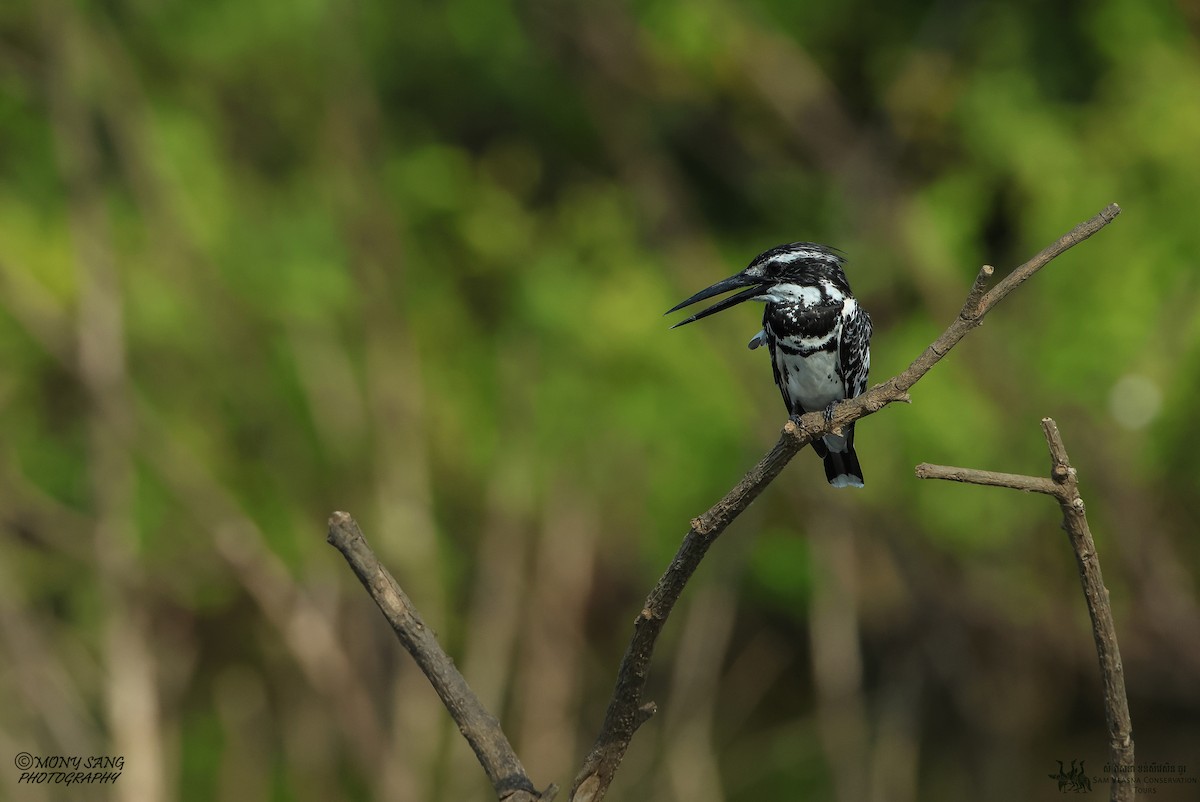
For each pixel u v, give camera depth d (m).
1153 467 12.95
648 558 13.69
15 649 11.08
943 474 3.21
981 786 12.84
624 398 13.94
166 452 12.30
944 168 15.12
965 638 13.05
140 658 11.20
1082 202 13.59
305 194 14.88
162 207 13.84
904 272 14.09
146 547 13.27
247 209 14.77
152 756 10.76
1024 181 13.94
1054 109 14.54
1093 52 15.03
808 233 15.48
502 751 3.33
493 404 14.84
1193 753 12.66
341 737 12.66
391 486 12.80
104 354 12.05
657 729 12.51
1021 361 13.23
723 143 15.95
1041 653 13.05
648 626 3.46
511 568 12.34
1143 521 12.61
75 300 13.46
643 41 14.84
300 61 14.81
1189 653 12.41
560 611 12.14
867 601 13.59
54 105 13.00
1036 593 13.02
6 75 14.04
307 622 11.90
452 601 13.84
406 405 13.38
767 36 15.14
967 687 13.02
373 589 3.36
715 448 13.63
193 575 13.38
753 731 14.80
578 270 14.96
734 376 13.72
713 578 12.64
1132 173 13.70
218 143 15.09
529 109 16.39
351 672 11.86
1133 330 12.91
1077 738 13.35
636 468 13.61
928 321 13.79
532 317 14.42
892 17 15.83
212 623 13.88
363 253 14.05
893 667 13.77
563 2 14.77
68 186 12.79
